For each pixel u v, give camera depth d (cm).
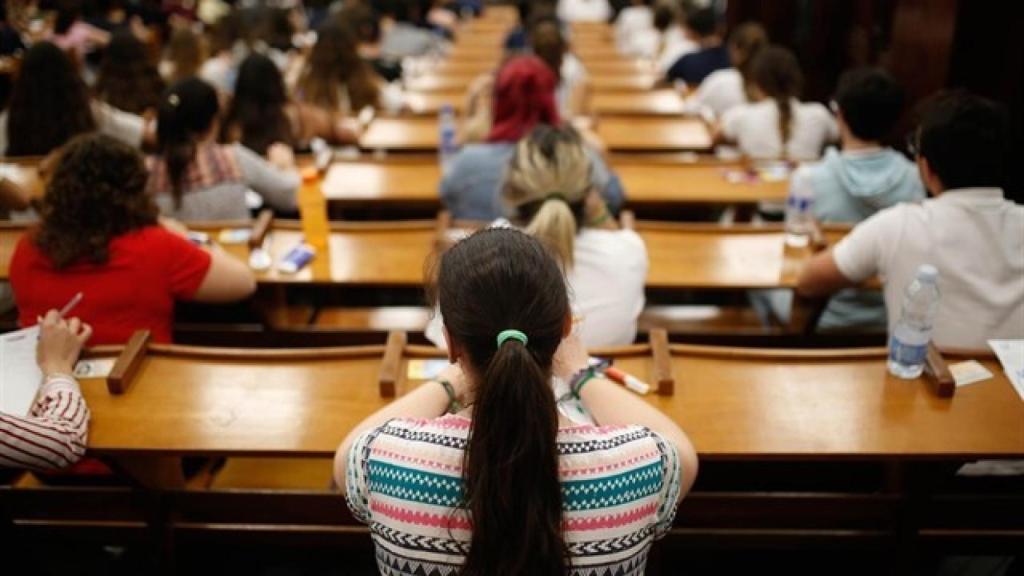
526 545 96
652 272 260
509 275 102
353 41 468
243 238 274
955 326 204
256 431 176
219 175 283
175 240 212
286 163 331
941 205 204
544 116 299
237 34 579
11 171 321
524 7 676
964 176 200
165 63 563
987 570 224
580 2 933
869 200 278
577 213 211
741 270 263
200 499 203
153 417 179
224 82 519
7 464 158
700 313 305
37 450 159
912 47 409
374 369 196
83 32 684
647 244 278
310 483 220
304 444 173
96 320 206
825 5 579
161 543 206
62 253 201
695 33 576
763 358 199
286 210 321
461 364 108
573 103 502
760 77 386
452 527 101
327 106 464
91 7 747
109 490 201
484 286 102
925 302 184
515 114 296
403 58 654
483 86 411
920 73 402
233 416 180
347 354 199
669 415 181
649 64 647
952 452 170
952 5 367
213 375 193
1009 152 365
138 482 193
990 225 200
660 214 416
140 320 211
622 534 103
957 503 200
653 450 107
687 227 286
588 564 101
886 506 201
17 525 207
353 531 210
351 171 357
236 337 272
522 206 211
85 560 228
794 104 392
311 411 182
